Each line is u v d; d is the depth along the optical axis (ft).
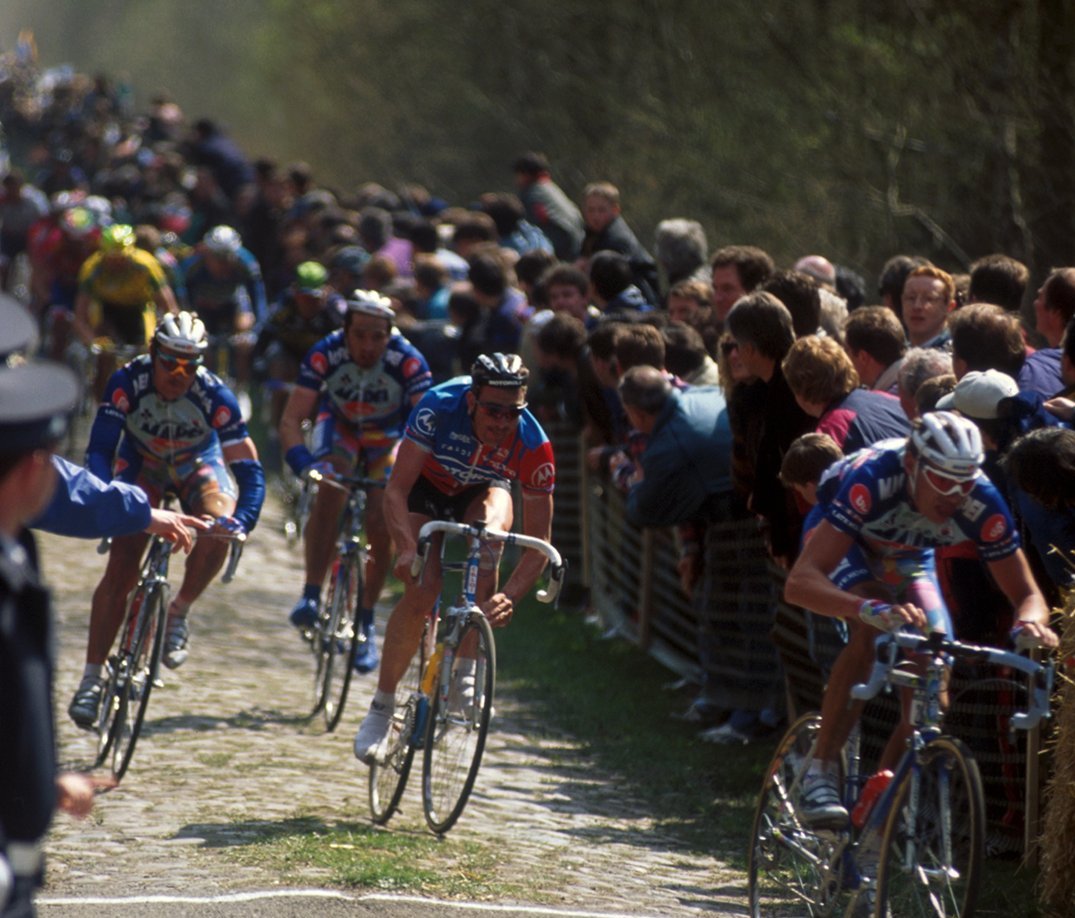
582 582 114.42
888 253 148.97
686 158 181.88
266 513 143.84
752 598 79.82
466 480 62.49
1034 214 133.39
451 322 130.72
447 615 60.08
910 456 45.57
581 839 62.80
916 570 48.80
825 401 63.36
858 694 44.39
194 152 235.81
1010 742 58.49
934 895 42.78
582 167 231.09
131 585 69.10
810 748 49.70
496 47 258.57
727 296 83.25
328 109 324.80
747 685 80.48
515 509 119.44
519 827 63.87
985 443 58.39
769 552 69.62
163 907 48.06
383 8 297.33
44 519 44.62
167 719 78.59
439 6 271.28
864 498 46.75
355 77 303.27
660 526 82.43
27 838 25.95
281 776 68.59
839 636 64.13
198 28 497.05
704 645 84.23
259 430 165.78
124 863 53.57
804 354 63.16
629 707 87.66
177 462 70.90
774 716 79.20
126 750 66.23
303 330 128.06
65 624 97.50
